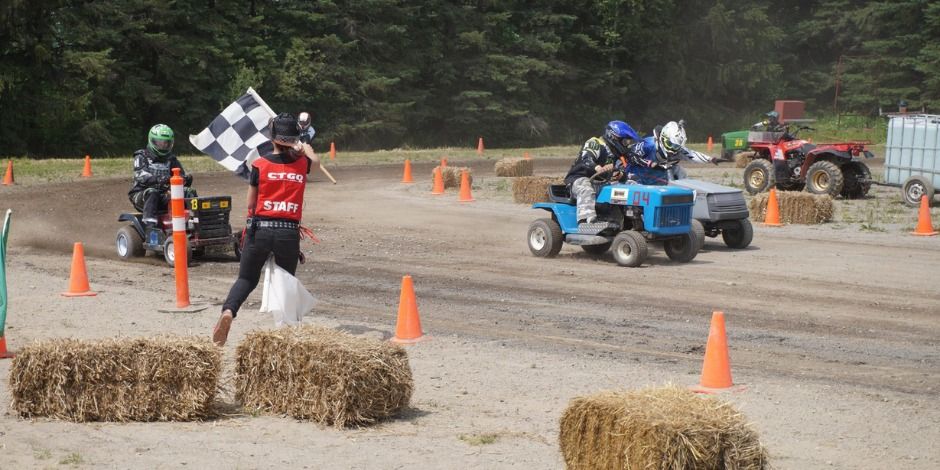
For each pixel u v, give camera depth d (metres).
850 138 73.69
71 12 57.12
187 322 12.86
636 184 18.08
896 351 11.57
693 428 6.28
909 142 28.70
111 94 59.94
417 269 17.84
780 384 10.00
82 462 7.40
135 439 8.04
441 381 10.05
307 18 67.31
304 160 11.12
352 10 68.75
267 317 13.20
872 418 8.83
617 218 18.45
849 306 14.31
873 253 19.75
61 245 20.72
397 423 8.59
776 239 22.11
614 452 6.57
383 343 8.78
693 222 18.81
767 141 32.12
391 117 68.94
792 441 8.16
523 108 76.00
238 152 14.56
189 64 62.25
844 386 9.94
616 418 6.59
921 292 15.40
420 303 14.50
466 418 8.77
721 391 9.70
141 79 59.81
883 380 10.23
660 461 6.29
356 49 69.12
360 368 8.38
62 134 57.94
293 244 11.05
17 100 55.50
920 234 22.62
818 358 11.21
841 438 8.25
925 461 7.70
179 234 13.74
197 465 7.37
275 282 10.97
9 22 53.22
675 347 11.74
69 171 38.09
